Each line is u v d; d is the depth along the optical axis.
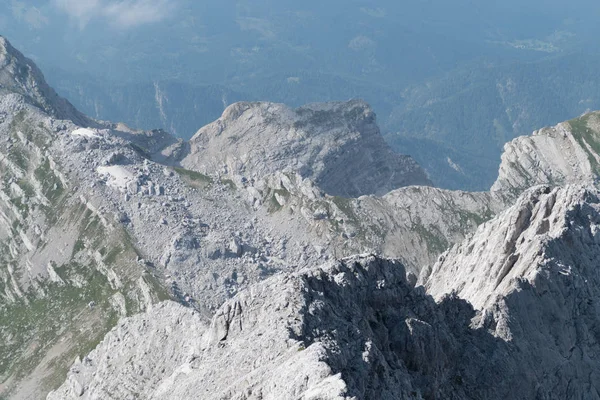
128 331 192.12
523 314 147.62
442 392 126.81
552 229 171.75
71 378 191.88
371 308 128.12
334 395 91.50
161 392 126.50
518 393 137.00
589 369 152.75
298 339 108.56
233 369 110.38
